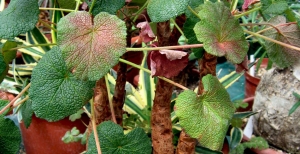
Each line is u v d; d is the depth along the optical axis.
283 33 0.47
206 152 0.62
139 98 0.76
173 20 0.45
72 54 0.32
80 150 0.74
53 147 0.75
